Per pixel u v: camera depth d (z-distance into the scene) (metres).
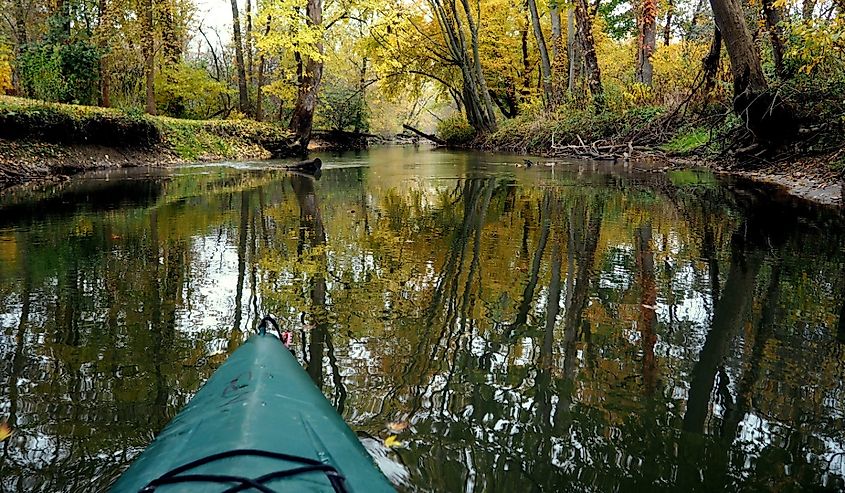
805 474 2.30
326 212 8.55
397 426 2.60
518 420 2.68
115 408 2.80
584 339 3.64
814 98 10.46
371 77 35.00
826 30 8.75
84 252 5.95
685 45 18.08
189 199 9.91
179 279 4.96
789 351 3.45
